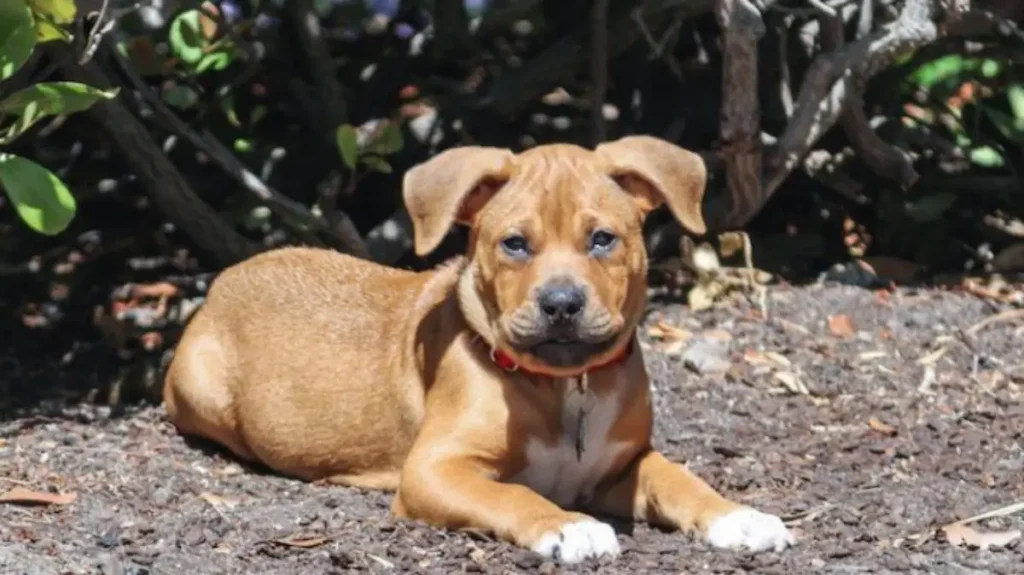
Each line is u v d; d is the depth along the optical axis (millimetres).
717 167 9883
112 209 10641
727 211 9703
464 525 6203
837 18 9305
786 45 10164
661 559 5984
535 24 10586
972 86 10500
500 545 6051
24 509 6469
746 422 8023
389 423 6930
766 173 9625
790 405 8281
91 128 10656
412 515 6363
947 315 9414
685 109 10750
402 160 10375
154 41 9773
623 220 6266
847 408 8227
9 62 6641
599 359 6211
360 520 6402
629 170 6383
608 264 6203
